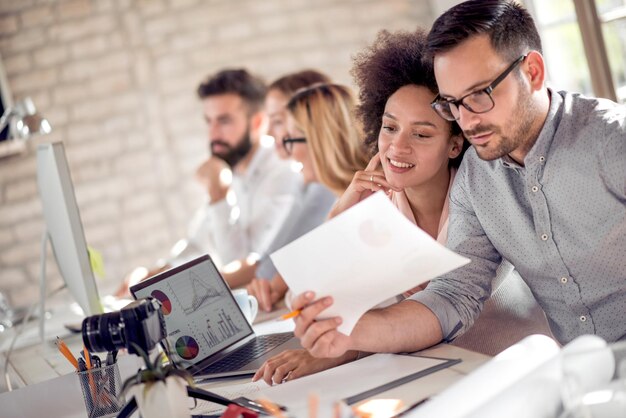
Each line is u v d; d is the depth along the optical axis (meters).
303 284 1.33
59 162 2.04
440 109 1.53
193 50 4.94
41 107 4.87
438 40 1.47
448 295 1.59
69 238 2.08
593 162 1.52
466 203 1.72
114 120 4.92
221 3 4.94
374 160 2.02
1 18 4.82
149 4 4.91
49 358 2.29
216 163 3.85
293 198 3.22
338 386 1.38
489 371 1.16
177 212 4.96
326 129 2.60
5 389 2.00
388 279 1.30
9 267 4.81
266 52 4.96
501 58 1.45
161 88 4.94
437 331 1.52
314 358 1.54
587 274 1.61
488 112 1.46
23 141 4.76
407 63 1.83
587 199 1.55
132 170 4.94
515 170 1.62
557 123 1.55
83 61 4.89
